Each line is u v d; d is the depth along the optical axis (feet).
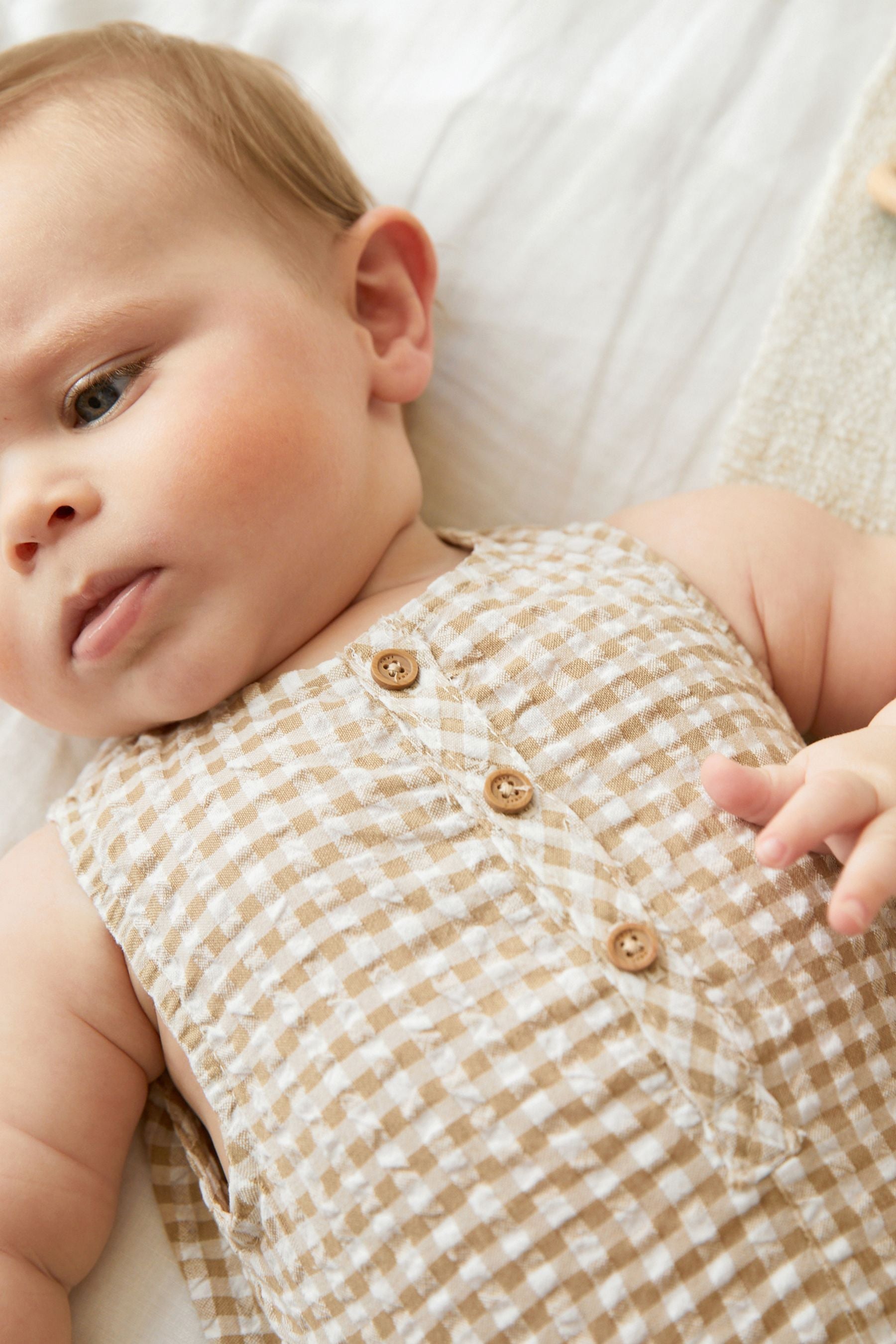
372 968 2.80
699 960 2.73
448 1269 2.64
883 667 3.53
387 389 3.72
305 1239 2.81
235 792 3.06
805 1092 2.67
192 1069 2.99
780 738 3.16
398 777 2.98
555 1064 2.66
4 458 3.12
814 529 3.63
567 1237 2.59
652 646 3.18
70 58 3.66
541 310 4.40
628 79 4.52
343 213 3.86
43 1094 3.09
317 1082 2.78
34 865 3.30
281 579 3.23
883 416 4.12
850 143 4.31
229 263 3.32
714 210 4.38
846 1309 2.56
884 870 2.45
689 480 4.26
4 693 3.34
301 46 4.72
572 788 2.94
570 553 3.59
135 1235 3.35
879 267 4.22
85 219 3.20
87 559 3.03
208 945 2.95
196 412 3.09
